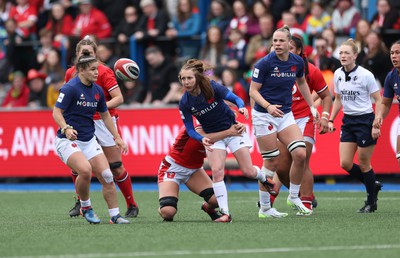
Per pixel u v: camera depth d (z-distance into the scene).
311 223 28.95
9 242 25.14
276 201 40.41
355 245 23.34
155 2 60.72
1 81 63.47
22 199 44.38
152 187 51.38
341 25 52.91
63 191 49.97
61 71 57.19
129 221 30.22
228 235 25.69
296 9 54.88
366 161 33.94
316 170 48.38
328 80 44.19
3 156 54.84
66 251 22.86
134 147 51.91
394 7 53.09
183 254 21.97
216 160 29.45
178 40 58.91
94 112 29.50
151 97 55.91
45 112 53.81
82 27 60.66
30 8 64.69
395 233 25.94
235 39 54.12
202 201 41.00
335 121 47.88
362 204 37.81
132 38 58.62
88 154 29.48
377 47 48.09
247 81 53.03
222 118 29.22
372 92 33.59
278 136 31.33
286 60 30.59
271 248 22.84
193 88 28.55
